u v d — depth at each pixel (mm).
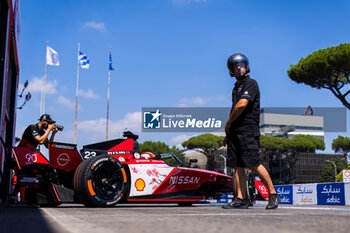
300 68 21953
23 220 1541
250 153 3273
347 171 12859
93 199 3764
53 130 4625
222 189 5730
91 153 4418
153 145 61094
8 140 9859
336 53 20516
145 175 4715
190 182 5250
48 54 32656
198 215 2037
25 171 4230
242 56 3418
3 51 6941
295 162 66375
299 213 2457
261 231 1112
